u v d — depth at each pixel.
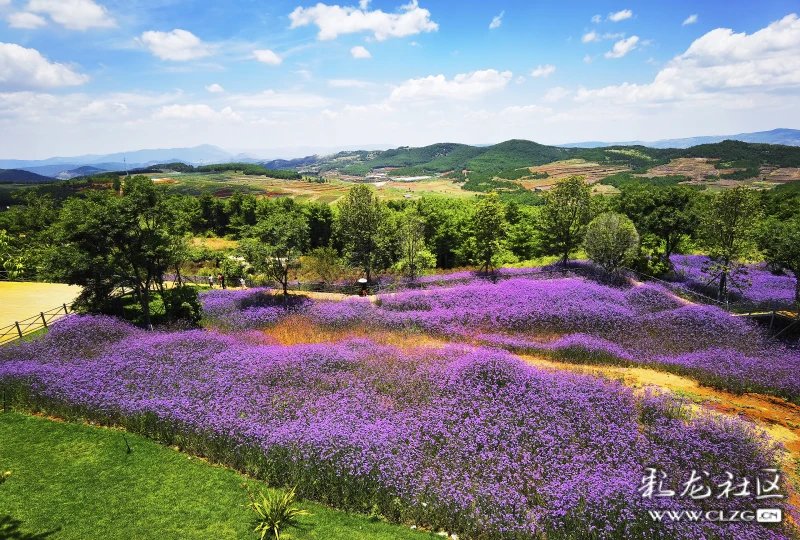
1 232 39.38
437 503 9.40
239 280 35.75
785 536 8.42
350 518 9.45
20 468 10.81
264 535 8.68
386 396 13.95
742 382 15.43
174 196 23.38
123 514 9.27
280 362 15.84
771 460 10.49
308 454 10.65
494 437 11.61
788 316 20.53
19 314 23.38
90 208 20.38
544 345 19.50
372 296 29.14
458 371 15.09
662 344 19.41
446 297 25.91
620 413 12.69
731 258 27.11
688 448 10.98
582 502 9.19
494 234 33.69
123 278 21.44
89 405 13.30
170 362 16.27
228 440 11.52
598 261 29.70
